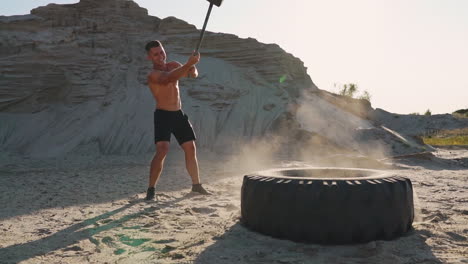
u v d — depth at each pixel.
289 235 3.37
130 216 4.45
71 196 5.91
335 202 3.24
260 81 16.70
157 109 5.71
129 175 8.42
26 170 9.54
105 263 2.94
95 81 15.18
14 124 14.16
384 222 3.30
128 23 16.59
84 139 13.41
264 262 2.88
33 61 14.53
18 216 4.61
